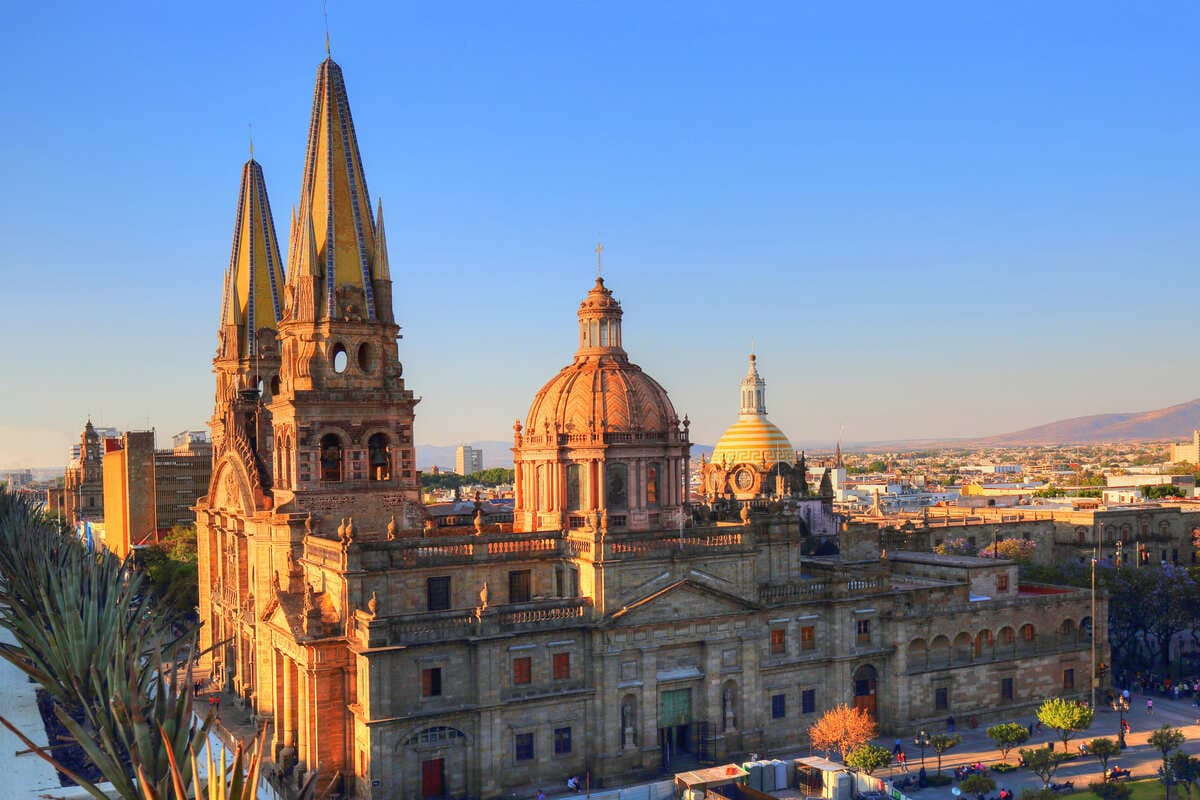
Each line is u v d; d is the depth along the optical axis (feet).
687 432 300.20
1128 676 349.00
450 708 236.63
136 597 236.22
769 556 284.41
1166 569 386.73
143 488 586.86
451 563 254.68
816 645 280.92
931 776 248.73
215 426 379.14
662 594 256.93
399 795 230.48
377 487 288.92
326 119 293.84
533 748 245.45
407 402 293.64
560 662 250.16
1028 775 250.37
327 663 239.30
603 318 307.58
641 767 254.68
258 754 97.50
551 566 268.62
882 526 427.33
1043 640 314.35
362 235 294.87
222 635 348.59
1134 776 247.09
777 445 469.57
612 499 289.12
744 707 268.41
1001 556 417.69
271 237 384.88
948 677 294.66
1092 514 469.98
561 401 293.64
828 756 261.44
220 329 385.50
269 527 291.79
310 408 281.13
